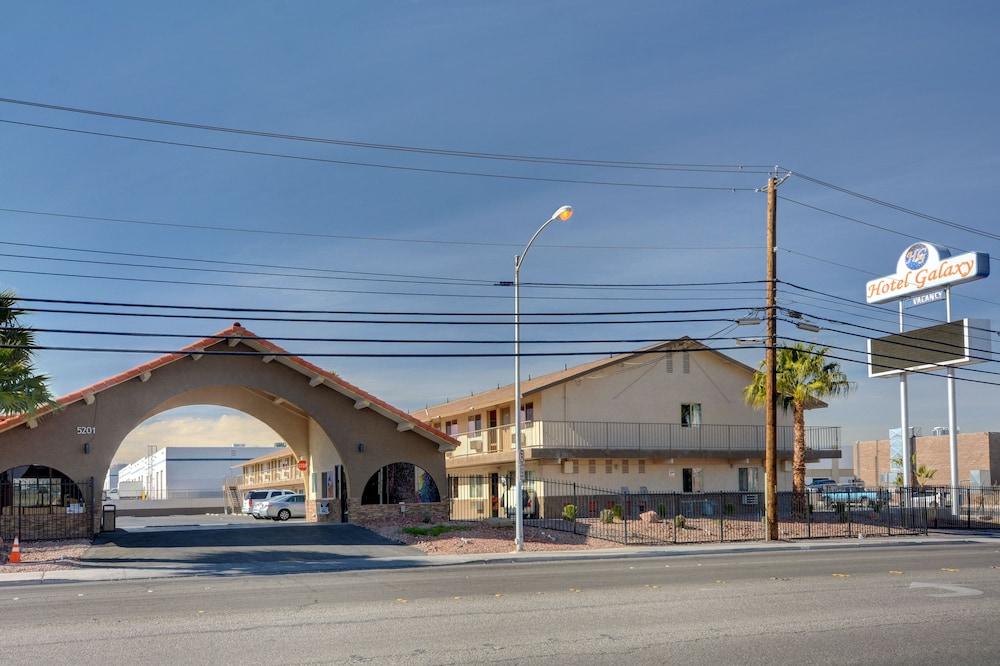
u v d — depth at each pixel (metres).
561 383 41.06
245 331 31.47
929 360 43.81
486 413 47.53
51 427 29.23
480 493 48.81
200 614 14.15
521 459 27.44
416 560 24.47
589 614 13.82
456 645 11.33
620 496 41.03
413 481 34.59
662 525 33.56
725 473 44.34
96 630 12.67
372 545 27.55
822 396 37.44
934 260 44.06
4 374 24.88
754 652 10.92
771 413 31.33
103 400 30.03
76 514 29.03
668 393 43.16
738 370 44.81
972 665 10.30
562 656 10.66
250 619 13.55
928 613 13.88
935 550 27.95
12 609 15.09
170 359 30.69
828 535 33.12
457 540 28.06
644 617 13.51
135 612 14.47
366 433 33.88
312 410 33.16
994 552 26.59
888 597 15.66
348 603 15.27
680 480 43.25
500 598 15.73
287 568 23.11
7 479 28.62
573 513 34.66
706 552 27.23
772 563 22.61
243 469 83.25
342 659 10.53
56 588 19.20
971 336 41.62
